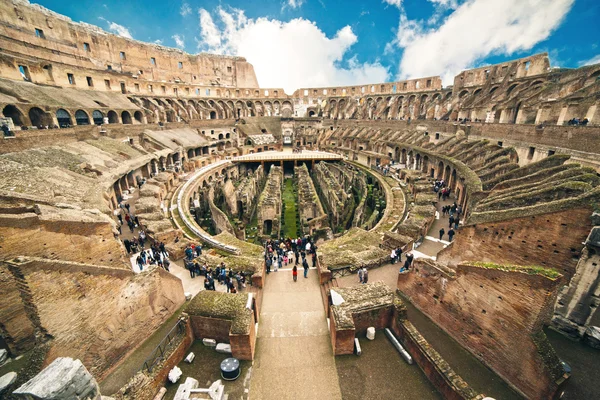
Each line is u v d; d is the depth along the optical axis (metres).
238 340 12.20
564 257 13.62
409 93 77.06
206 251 23.05
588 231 12.77
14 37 49.31
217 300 13.98
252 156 67.75
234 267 19.78
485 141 36.78
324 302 16.86
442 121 53.19
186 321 13.00
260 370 12.24
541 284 10.04
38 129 34.25
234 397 11.06
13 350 13.59
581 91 31.44
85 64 61.78
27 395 7.19
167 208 33.59
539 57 48.22
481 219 16.73
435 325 14.73
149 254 21.83
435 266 14.53
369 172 52.53
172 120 71.88
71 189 24.66
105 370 12.23
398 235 22.69
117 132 47.50
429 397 10.92
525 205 17.12
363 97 87.81
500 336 11.64
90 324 11.77
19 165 24.98
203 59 92.62
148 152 46.41
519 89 48.78
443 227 27.47
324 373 12.00
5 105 33.78
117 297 12.82
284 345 13.65
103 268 12.30
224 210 43.94
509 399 11.11
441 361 11.20
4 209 15.34
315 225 29.44
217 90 89.31
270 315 16.05
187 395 10.50
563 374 9.98
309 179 46.62
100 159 35.50
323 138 80.44
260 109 98.00
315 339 13.98
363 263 19.86
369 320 13.43
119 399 9.59
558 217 13.62
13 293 13.41
